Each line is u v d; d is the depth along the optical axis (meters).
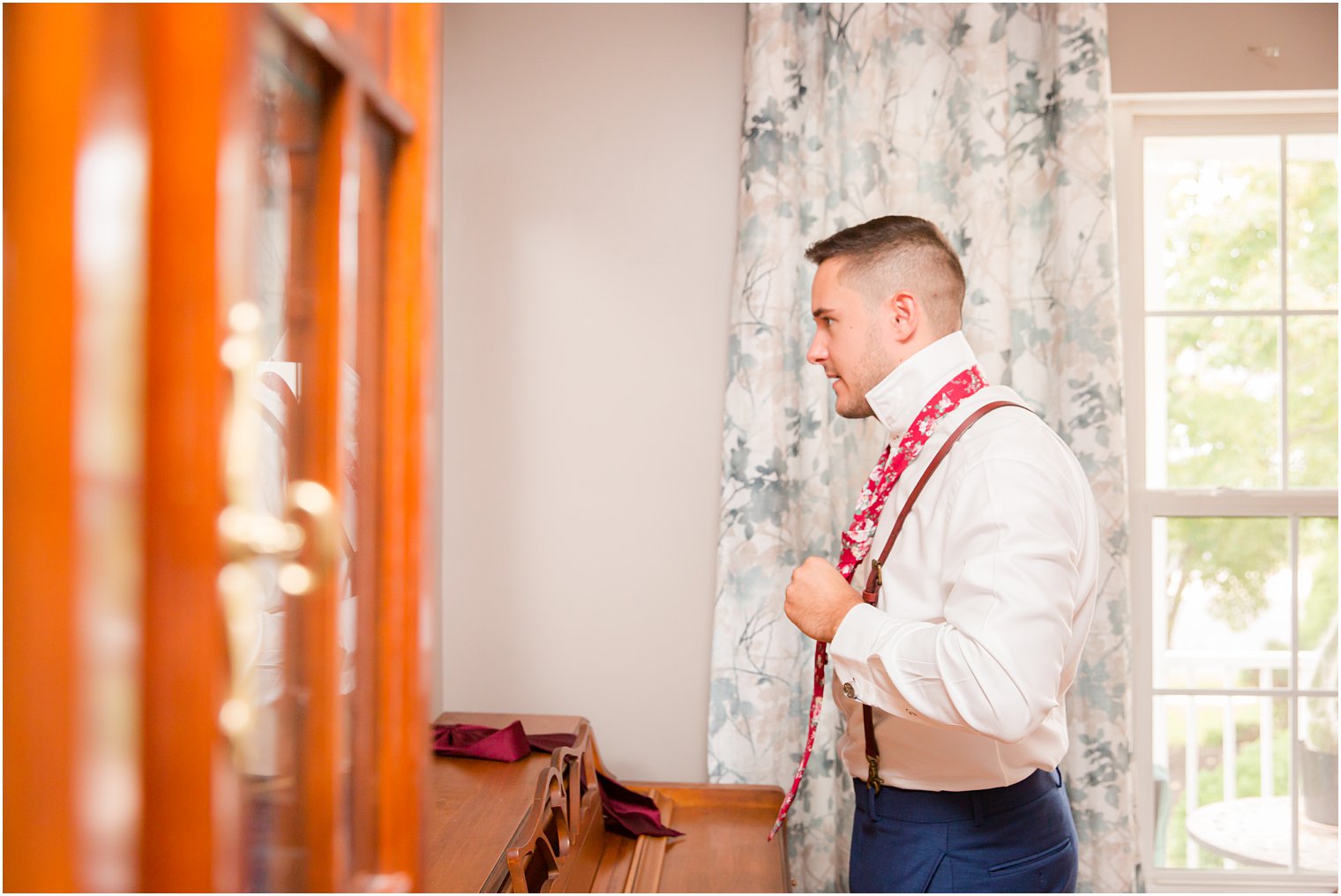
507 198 2.37
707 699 2.34
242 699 0.27
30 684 0.24
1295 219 2.42
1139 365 2.41
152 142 0.25
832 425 2.26
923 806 1.25
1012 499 1.11
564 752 1.55
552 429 2.37
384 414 0.38
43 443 0.24
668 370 2.35
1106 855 2.15
